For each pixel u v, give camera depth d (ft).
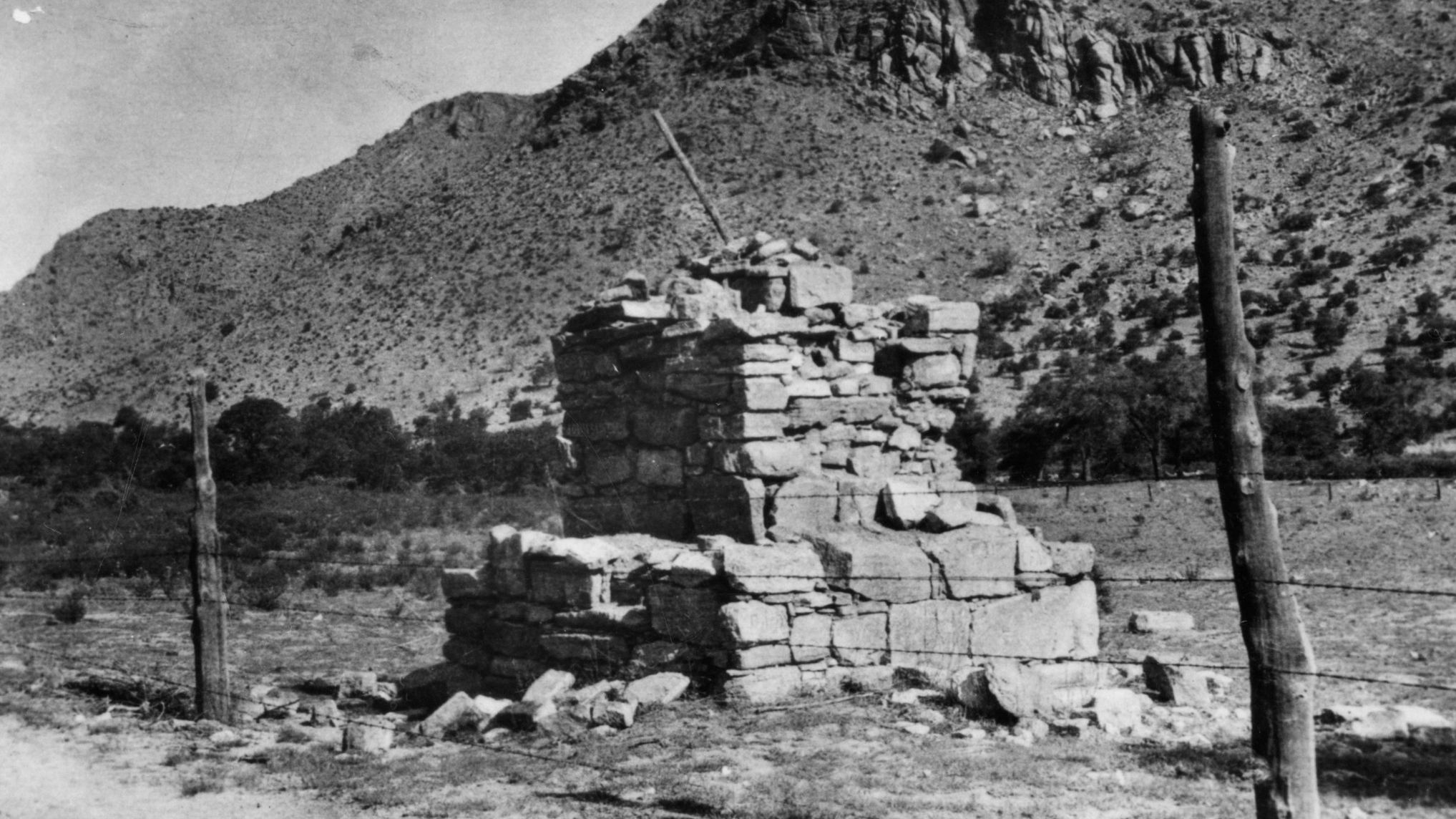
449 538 124.98
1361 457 194.08
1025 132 516.32
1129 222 414.82
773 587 43.75
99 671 56.39
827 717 40.68
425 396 326.03
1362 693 48.11
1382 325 286.05
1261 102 501.56
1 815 32.68
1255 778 24.71
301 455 197.47
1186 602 83.20
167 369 427.33
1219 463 25.18
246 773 37.22
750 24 618.44
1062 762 34.76
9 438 196.54
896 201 444.14
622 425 55.72
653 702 42.96
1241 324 25.16
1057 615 51.21
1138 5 603.67
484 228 470.80
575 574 48.80
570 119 592.60
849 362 53.72
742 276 54.85
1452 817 29.22
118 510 146.30
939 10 567.18
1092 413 195.31
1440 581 85.05
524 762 37.22
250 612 84.84
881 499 51.11
